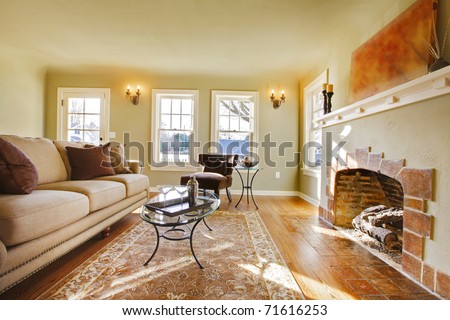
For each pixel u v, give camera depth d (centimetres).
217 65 379
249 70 395
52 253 136
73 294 123
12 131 359
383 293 129
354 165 211
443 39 150
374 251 182
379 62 204
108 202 196
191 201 176
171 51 333
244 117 432
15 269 112
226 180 315
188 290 129
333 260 167
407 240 148
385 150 171
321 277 144
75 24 269
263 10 234
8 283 108
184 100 431
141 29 277
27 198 131
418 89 138
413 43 168
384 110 172
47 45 323
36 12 246
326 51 318
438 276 127
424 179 137
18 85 364
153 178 427
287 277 144
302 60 351
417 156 142
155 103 424
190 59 360
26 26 274
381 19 211
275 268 155
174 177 427
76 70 410
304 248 187
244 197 398
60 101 420
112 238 203
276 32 275
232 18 249
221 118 431
